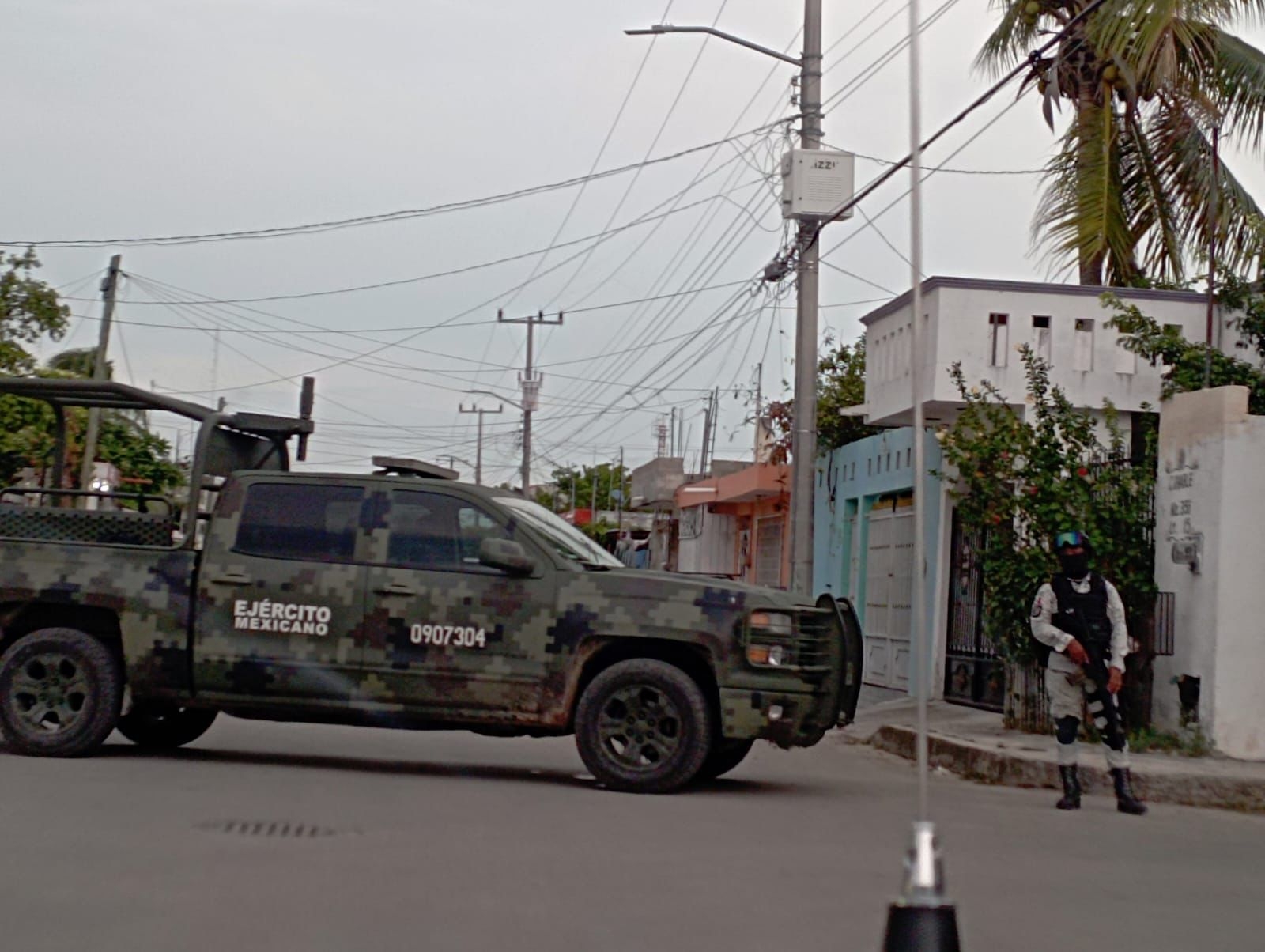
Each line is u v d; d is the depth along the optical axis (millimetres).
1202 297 16469
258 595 10289
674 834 8203
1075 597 10352
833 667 10352
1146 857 8281
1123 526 14031
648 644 10070
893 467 20547
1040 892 7078
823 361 25656
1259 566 12742
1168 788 11258
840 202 17406
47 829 7590
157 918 5875
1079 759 12016
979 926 6293
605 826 8367
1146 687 13773
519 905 6289
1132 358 16391
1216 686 12578
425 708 10094
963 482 17672
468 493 10375
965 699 17609
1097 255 17859
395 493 10414
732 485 30453
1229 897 7184
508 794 9555
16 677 10438
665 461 41250
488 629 10055
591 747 9836
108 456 35188
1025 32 18922
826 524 24391
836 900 6605
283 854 7215
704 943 5770
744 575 32188
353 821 8242
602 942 5727
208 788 9227
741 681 9828
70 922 5770
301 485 10508
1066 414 14594
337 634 10188
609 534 45906
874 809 9711
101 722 10383
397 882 6664
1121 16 17078
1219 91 18219
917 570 3922
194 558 10477
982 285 16328
